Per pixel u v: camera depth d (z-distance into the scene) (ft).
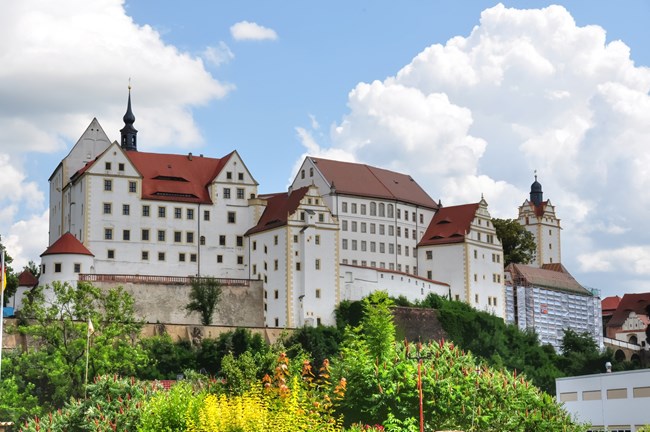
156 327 524.11
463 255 643.04
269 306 580.30
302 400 228.02
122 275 568.41
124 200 583.17
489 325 624.18
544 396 265.13
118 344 436.76
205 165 626.64
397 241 650.84
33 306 438.81
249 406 217.56
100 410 249.14
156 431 233.35
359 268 590.96
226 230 604.08
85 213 576.20
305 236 576.61
